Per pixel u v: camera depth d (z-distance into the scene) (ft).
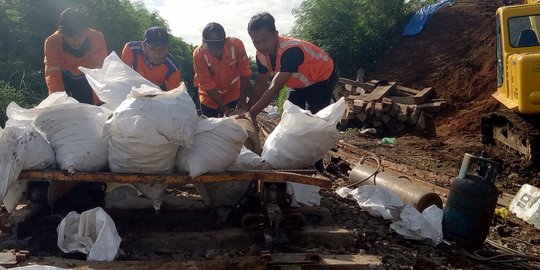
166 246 13.10
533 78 27.63
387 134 46.85
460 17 67.05
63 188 13.78
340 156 31.07
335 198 18.61
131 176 12.45
